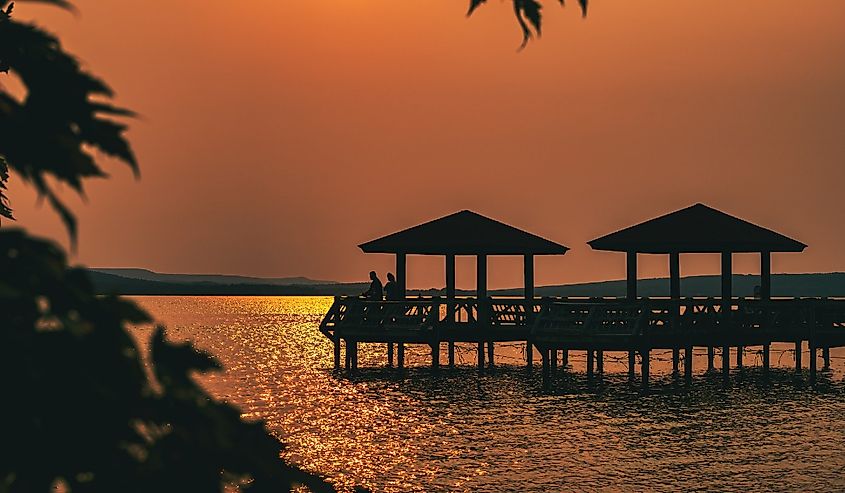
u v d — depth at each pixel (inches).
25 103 108.7
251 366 2162.9
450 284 1818.4
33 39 111.4
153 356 112.4
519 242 1788.9
